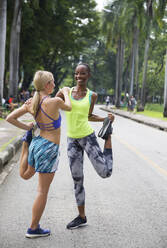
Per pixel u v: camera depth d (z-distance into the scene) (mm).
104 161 4391
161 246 4074
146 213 5258
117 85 54062
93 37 54938
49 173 4086
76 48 52094
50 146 4035
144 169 8617
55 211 5250
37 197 4141
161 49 68688
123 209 5430
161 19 36875
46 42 43531
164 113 31812
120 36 51781
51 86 4086
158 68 72500
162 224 4801
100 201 5836
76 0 50125
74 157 4473
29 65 48844
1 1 24156
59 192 6320
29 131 4145
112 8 49469
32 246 4004
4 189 6418
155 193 6426
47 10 39062
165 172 8297
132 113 37812
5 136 12562
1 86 24594
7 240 4164
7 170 7996
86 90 4445
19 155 10031
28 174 4227
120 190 6586
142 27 41625
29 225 4656
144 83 44781
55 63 70562
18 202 5645
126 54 71250
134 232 4488
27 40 38812
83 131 4387
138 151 11430
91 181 7250
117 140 14141
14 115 3982
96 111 42500
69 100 4254
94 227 4633
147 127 21250
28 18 35000
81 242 4145
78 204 4566
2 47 24406
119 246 4055
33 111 3975
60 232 4441
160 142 14031
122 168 8664
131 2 42719
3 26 24297
